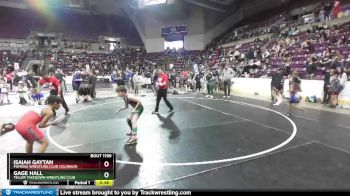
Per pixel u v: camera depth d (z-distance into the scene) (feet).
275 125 24.47
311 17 66.39
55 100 14.65
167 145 18.88
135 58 114.21
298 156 16.03
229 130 22.99
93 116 30.66
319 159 15.47
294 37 59.88
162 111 33.55
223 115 30.17
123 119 28.76
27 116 14.34
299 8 77.10
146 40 123.34
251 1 100.73
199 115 30.37
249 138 20.33
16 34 108.99
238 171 14.02
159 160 15.88
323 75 39.37
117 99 47.96
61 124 26.43
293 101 28.78
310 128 22.99
